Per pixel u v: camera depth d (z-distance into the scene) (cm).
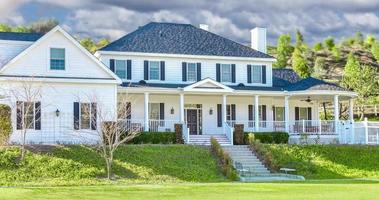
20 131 3866
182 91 4566
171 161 3734
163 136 4294
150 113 4797
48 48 4031
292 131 4784
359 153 4269
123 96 4466
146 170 3538
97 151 3681
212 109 4972
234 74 5075
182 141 4344
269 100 5188
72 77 4066
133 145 3916
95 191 2664
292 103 5306
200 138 4509
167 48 4922
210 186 2952
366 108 7600
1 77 3866
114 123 3653
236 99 5075
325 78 10044
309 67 10338
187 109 4909
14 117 3862
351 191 2658
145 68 4816
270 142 4572
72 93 4053
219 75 5028
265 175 3762
